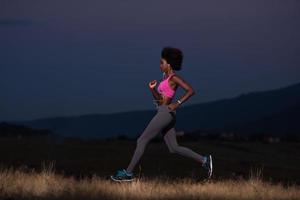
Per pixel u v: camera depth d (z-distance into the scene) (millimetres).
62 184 12266
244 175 18703
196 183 14836
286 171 20578
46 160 20453
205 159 11711
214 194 12141
